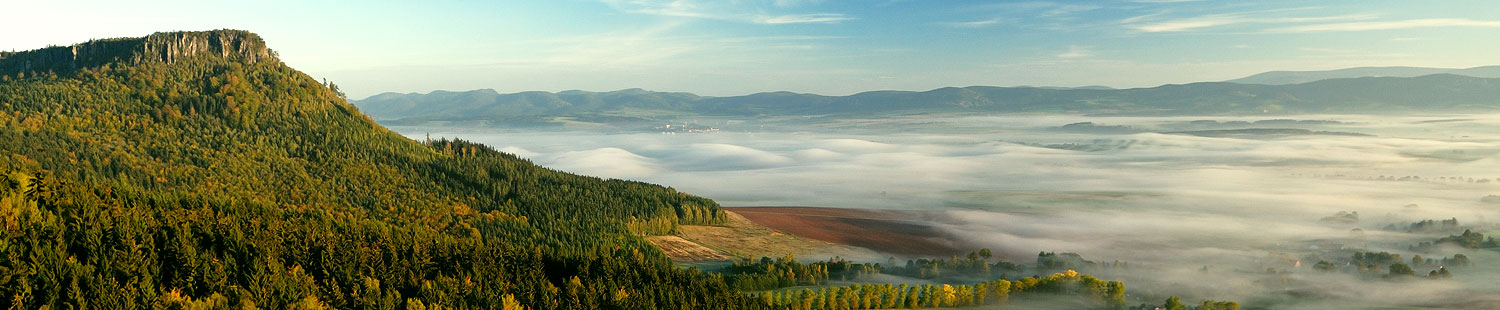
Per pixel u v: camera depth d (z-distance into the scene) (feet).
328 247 552.41
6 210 497.87
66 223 519.19
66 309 408.67
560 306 567.18
